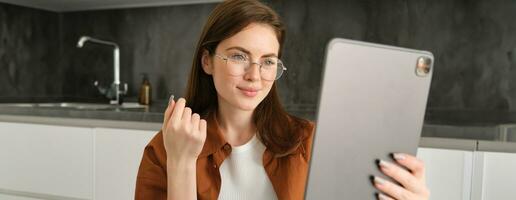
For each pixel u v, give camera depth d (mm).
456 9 1854
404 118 531
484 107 1832
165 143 610
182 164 600
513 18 1773
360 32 1999
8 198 1843
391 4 1946
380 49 502
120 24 2424
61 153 1731
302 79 2102
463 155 1280
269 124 779
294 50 2107
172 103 620
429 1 1891
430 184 1320
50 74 2564
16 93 2375
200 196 741
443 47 1883
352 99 500
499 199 1251
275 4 2125
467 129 1312
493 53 1812
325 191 511
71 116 1745
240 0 683
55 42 2578
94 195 1686
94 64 2498
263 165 755
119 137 1632
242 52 648
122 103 2357
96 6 2436
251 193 749
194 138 583
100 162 1667
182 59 2303
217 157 752
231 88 654
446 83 1887
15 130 1807
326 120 493
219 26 664
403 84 520
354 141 512
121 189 1641
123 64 2432
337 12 2027
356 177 523
